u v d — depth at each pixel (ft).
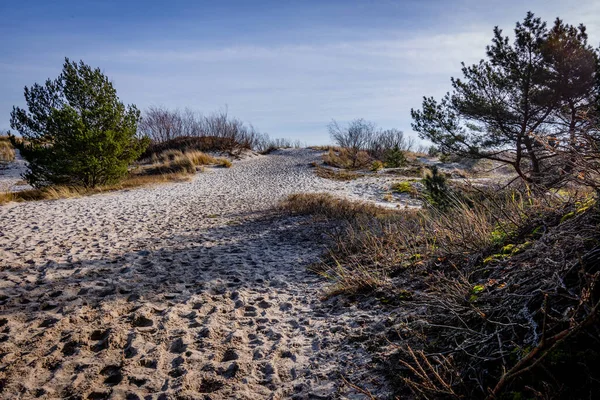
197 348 9.32
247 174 72.23
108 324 10.52
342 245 18.10
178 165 73.10
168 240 22.02
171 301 12.42
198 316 11.29
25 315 10.94
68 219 27.63
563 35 25.23
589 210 8.04
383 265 13.96
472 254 11.05
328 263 16.72
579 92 25.02
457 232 12.37
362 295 11.94
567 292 6.45
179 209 35.09
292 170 77.97
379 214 28.96
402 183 53.47
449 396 6.16
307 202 34.94
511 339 6.47
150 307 11.71
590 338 5.76
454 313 8.00
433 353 7.32
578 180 8.40
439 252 12.37
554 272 6.80
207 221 29.09
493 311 7.38
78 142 41.96
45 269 15.38
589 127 8.32
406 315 9.62
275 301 12.61
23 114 41.91
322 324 10.41
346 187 56.29
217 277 15.08
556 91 25.04
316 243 21.13
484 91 28.60
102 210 32.50
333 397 7.11
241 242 21.88
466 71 29.55
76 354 8.96
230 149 98.99
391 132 116.98
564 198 10.25
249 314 11.57
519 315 6.79
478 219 12.53
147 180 56.59
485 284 8.60
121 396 7.39
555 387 5.34
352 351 8.64
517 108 27.78
